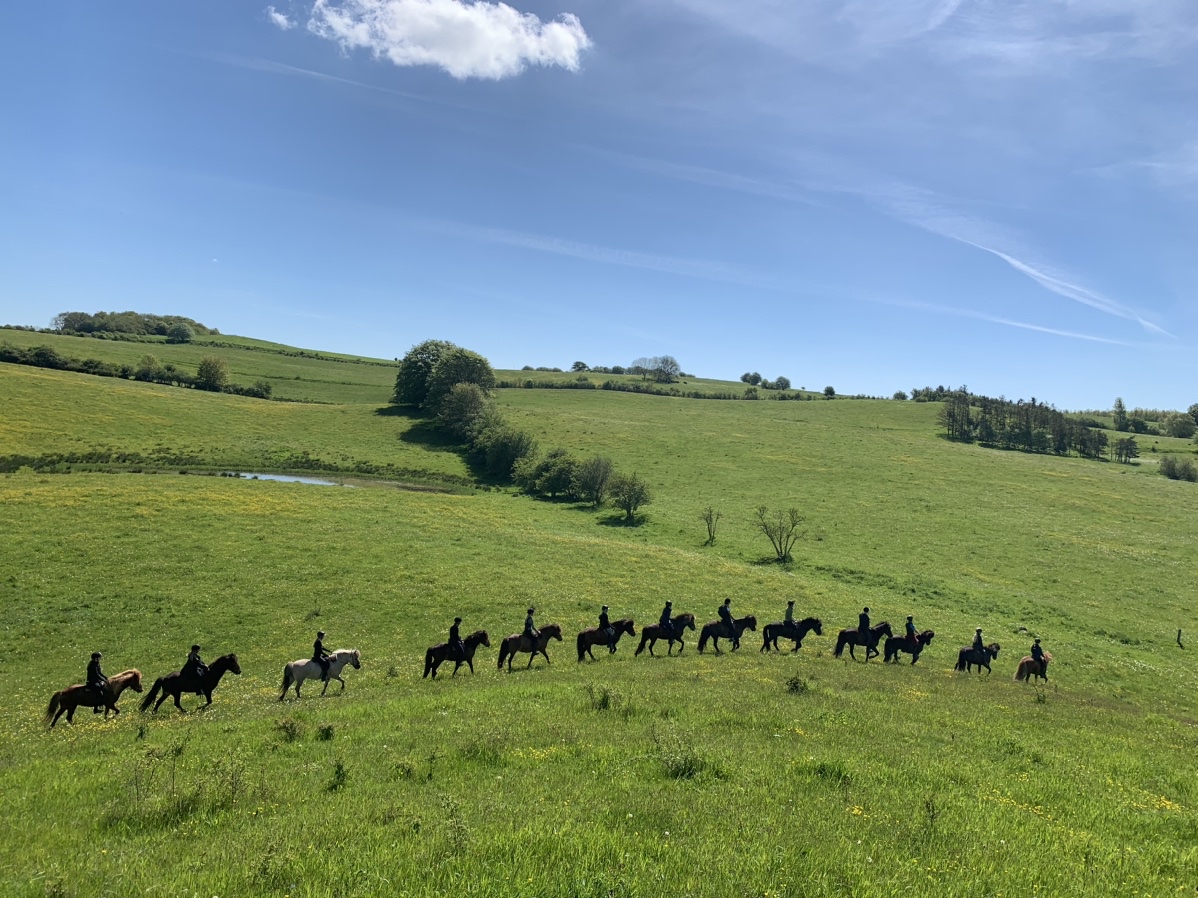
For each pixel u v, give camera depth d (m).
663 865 8.01
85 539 45.00
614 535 61.56
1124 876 9.17
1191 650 42.19
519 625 35.69
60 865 8.34
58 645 31.62
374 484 75.38
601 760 12.40
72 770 13.12
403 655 30.39
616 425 111.00
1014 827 10.45
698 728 15.04
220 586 39.62
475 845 8.30
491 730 14.37
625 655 29.80
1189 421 154.00
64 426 76.88
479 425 93.38
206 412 93.56
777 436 110.06
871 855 8.86
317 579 41.62
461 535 53.69
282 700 22.06
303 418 99.44
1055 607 48.56
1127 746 17.66
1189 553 63.81
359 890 7.22
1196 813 12.37
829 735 15.26
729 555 57.31
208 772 11.61
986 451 109.75
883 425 131.12
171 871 7.98
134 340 150.12
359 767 12.35
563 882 7.40
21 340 118.50
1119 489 88.12
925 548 62.12
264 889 7.42
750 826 9.45
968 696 23.03
